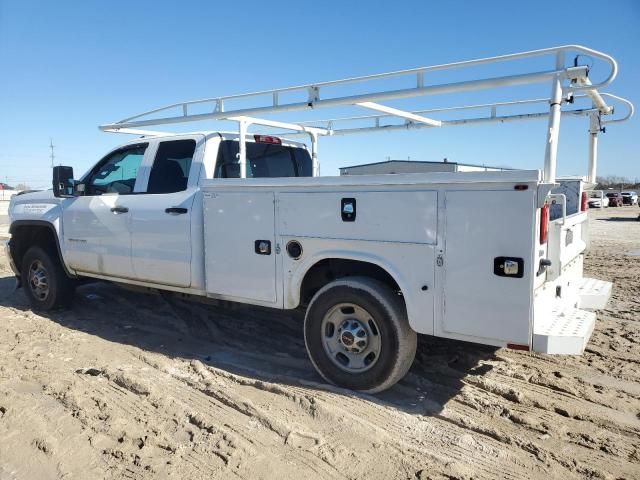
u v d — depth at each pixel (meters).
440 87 3.80
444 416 3.72
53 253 6.60
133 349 5.17
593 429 3.57
